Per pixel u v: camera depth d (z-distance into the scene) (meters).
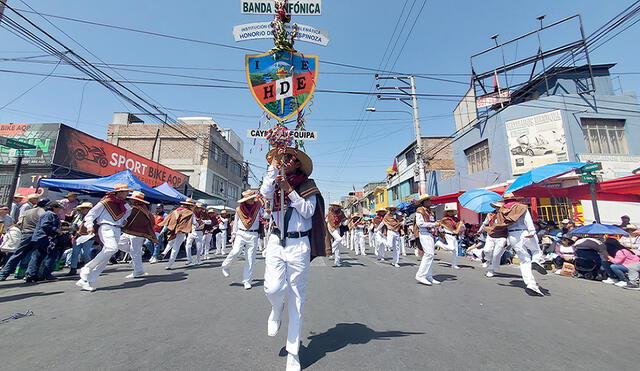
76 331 3.14
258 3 3.66
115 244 5.38
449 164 21.97
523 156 13.68
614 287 5.91
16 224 6.65
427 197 6.34
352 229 15.09
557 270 7.90
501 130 14.41
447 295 5.07
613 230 6.62
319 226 2.79
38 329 3.18
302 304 2.55
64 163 11.34
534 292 5.21
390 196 29.67
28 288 5.33
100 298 4.59
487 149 15.73
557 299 4.87
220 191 27.50
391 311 4.06
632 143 13.02
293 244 2.61
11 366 2.32
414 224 6.39
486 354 2.68
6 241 6.42
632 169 12.56
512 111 14.22
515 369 2.40
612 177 12.44
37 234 5.91
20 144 8.94
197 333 3.12
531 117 13.73
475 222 15.36
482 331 3.29
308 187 2.71
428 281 6.07
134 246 6.42
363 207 41.59
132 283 5.86
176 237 7.86
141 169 14.95
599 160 12.65
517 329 3.37
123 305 4.19
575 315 3.96
